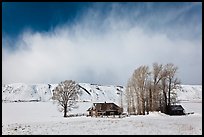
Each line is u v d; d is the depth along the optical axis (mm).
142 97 74562
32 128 36875
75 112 114625
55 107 148500
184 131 34000
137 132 33094
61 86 81875
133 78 77062
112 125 40375
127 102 78938
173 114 77062
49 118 75500
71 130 34906
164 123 44594
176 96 77000
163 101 75875
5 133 31812
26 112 111625
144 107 74562
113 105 86812
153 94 74812
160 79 75438
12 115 92500
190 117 62906
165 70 75500
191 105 149375
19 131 33594
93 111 88688
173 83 76125
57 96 81688
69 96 81750
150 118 58531
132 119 54750
